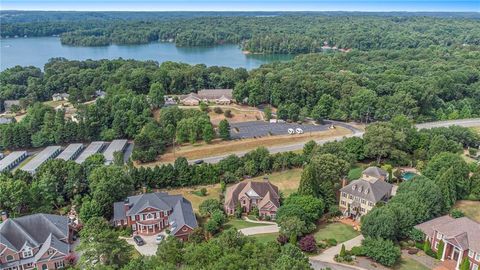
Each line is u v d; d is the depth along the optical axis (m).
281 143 136.62
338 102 168.00
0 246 68.62
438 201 81.12
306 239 73.88
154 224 82.75
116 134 142.38
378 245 69.56
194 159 124.00
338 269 68.19
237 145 132.88
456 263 69.12
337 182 99.94
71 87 199.50
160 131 131.25
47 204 89.56
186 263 59.38
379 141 114.88
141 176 101.38
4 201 83.12
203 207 88.69
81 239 68.56
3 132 132.75
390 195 93.00
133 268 57.72
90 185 91.44
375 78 199.50
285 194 99.06
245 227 84.19
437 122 163.00
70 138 139.12
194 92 199.00
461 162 94.31
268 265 56.34
